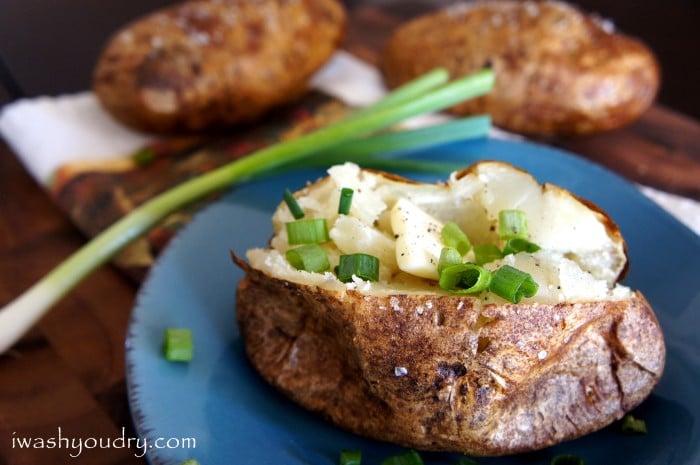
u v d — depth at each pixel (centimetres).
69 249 34
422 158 34
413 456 25
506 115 39
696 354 26
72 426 27
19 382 28
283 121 41
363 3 54
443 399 24
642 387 25
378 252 25
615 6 60
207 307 28
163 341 27
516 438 25
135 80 38
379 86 43
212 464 24
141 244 33
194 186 33
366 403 25
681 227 29
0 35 53
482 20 41
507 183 26
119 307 31
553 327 24
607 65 39
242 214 31
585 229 25
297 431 26
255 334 27
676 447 24
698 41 56
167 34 39
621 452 25
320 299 24
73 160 37
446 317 23
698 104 51
